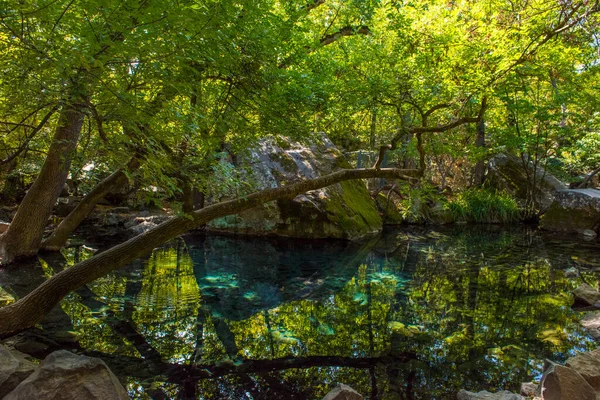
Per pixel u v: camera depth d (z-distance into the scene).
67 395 2.02
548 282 5.81
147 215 9.64
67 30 1.79
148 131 2.26
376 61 5.44
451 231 10.96
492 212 12.81
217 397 2.61
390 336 3.74
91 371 2.16
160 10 1.81
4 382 2.19
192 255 7.23
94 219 9.39
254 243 8.54
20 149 3.26
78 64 1.79
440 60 5.61
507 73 5.01
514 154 14.33
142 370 2.94
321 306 4.61
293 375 2.96
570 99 9.21
